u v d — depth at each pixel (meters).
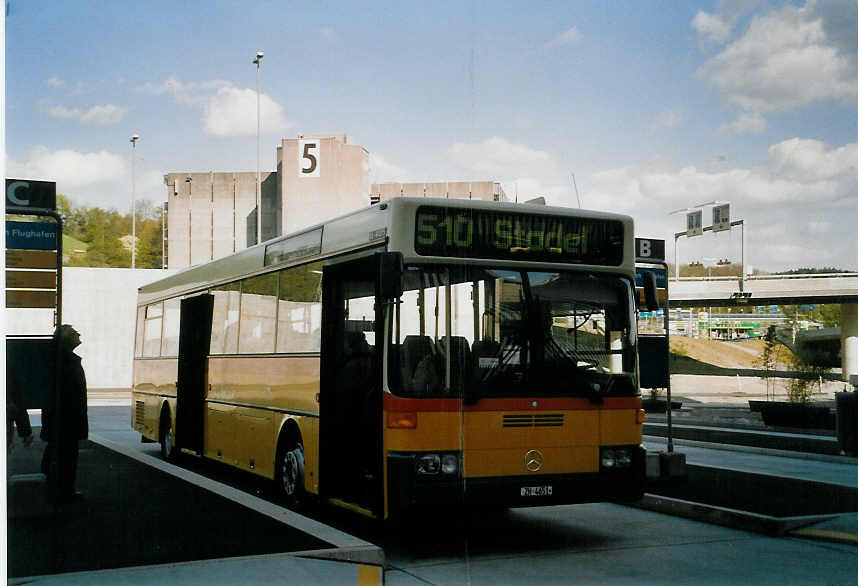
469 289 8.76
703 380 78.69
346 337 9.55
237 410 13.00
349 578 7.14
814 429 23.67
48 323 47.78
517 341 8.84
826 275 70.19
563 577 7.88
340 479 9.41
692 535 9.89
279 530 8.71
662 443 21.00
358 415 9.05
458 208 8.85
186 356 15.62
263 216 116.62
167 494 11.05
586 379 9.05
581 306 9.20
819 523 9.98
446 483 8.33
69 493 10.48
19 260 10.37
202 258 117.88
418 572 8.06
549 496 8.70
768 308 129.00
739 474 13.55
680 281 72.88
